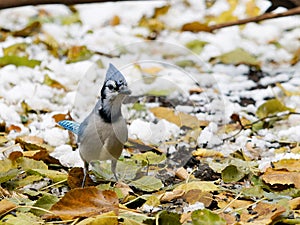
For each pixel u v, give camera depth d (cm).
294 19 1656
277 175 764
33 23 1495
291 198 727
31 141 923
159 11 1653
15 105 1092
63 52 1413
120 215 655
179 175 809
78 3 911
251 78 1302
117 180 772
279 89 1214
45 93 1140
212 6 1742
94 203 661
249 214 679
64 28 1559
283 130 998
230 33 1567
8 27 1576
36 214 678
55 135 936
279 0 1052
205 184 738
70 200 658
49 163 848
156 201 701
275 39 1537
